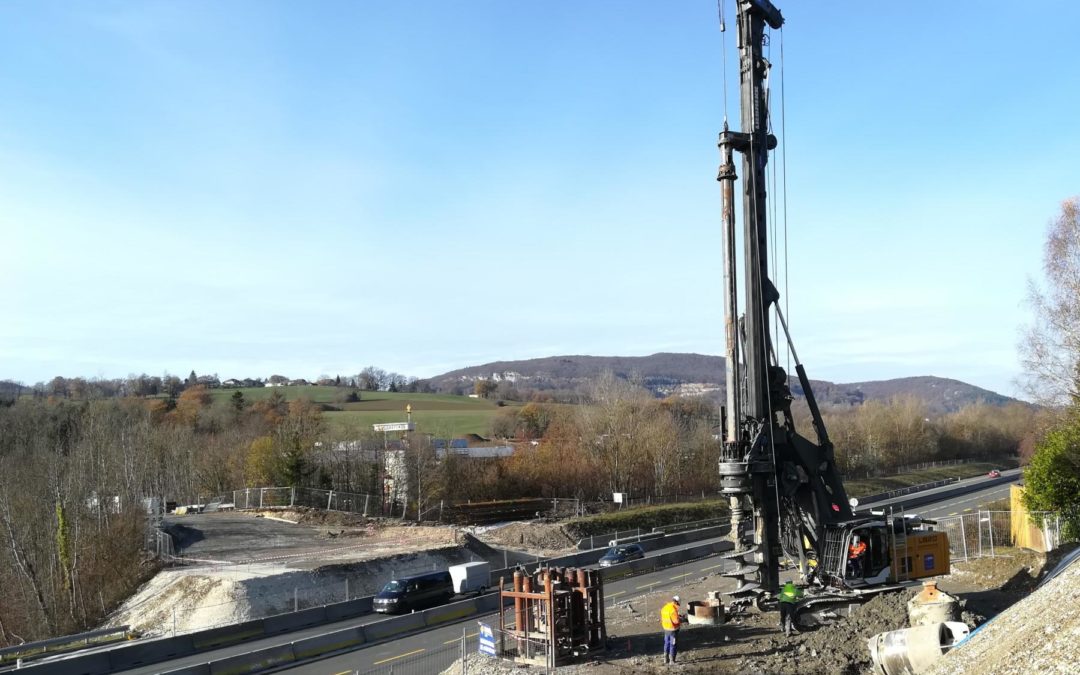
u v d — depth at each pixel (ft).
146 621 125.08
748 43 83.51
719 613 86.79
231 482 283.59
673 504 249.55
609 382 319.06
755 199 81.76
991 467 425.28
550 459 288.10
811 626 79.87
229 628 101.81
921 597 69.82
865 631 73.10
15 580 159.12
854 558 80.12
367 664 85.87
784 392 82.94
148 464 249.14
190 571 144.66
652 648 78.59
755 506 81.35
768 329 82.43
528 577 79.10
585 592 78.07
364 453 261.65
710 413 437.58
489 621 108.27
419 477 240.32
